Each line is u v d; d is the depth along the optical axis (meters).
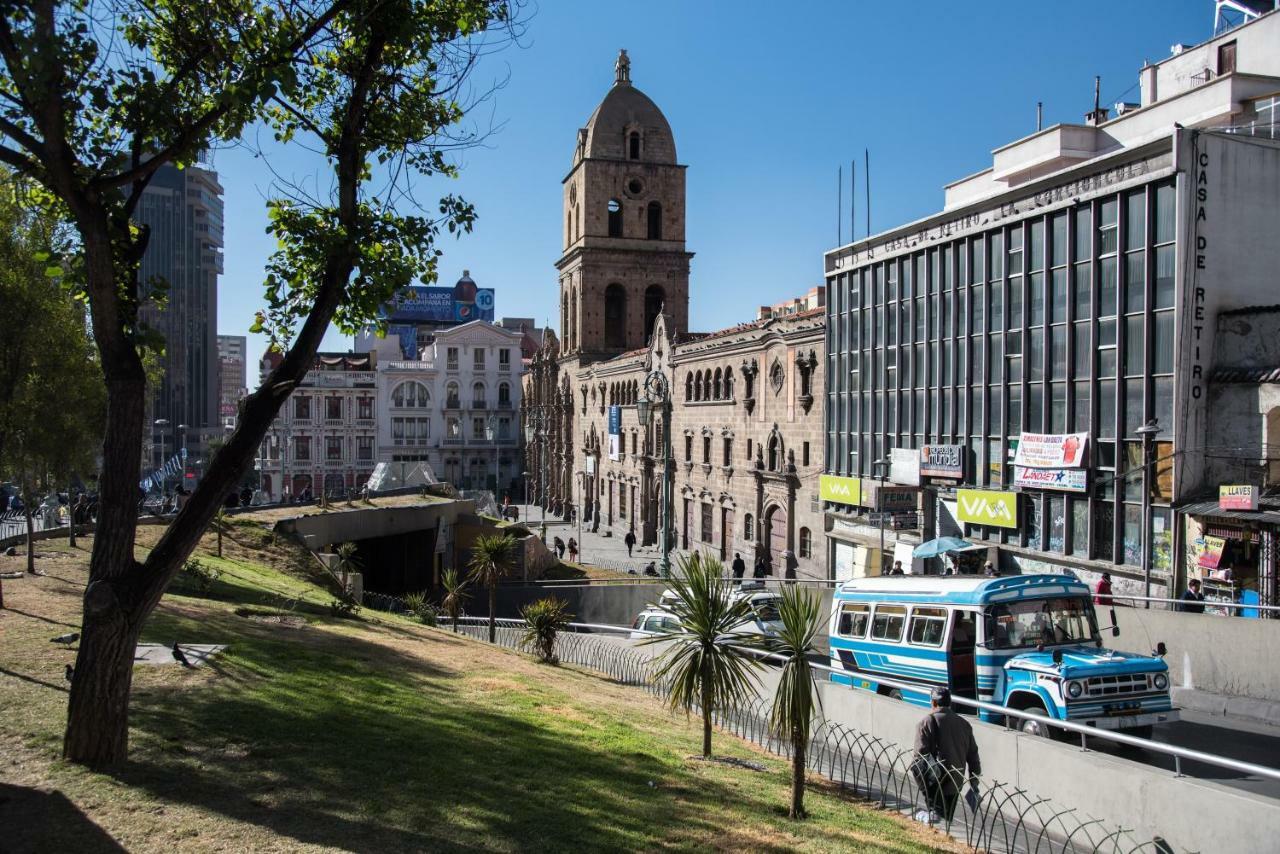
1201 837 10.40
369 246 10.82
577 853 8.54
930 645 16.61
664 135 75.75
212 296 146.50
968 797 11.17
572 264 79.56
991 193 35.59
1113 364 25.89
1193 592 22.47
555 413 90.50
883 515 33.44
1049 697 14.05
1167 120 28.94
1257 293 24.12
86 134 9.57
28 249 18.25
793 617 11.29
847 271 39.47
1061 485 27.33
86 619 9.19
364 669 15.71
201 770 9.51
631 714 16.27
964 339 32.19
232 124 9.83
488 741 12.20
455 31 11.23
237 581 26.48
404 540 48.19
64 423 19.36
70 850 7.37
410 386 106.56
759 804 11.17
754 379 48.66
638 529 67.25
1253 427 23.11
